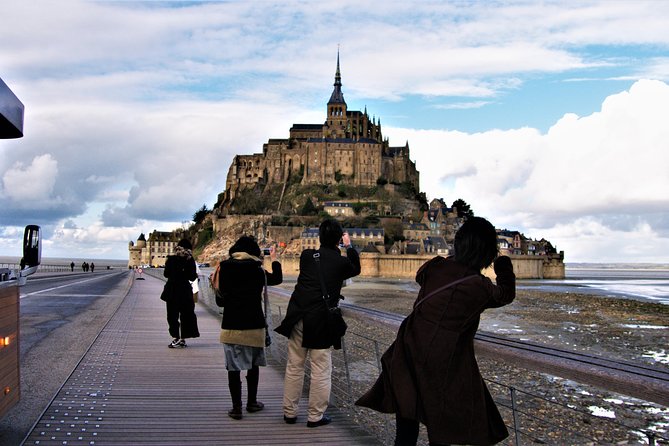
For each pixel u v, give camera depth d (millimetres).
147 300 28656
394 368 4555
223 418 7551
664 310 58812
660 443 11391
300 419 7559
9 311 6062
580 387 16406
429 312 4461
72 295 31312
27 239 6637
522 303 66875
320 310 7051
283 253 152250
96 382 9461
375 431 8062
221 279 7676
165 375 10141
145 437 6656
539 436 11414
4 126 5965
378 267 144000
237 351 7602
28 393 8625
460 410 4262
